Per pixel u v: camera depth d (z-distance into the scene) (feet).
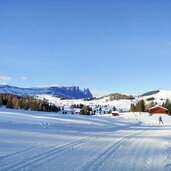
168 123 210.18
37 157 39.99
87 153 46.19
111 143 61.05
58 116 168.35
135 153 48.75
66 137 67.82
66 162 37.93
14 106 448.65
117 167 36.65
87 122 141.38
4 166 33.35
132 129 120.57
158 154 48.55
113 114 418.51
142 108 547.49
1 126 80.48
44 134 70.03
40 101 499.92
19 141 54.24
